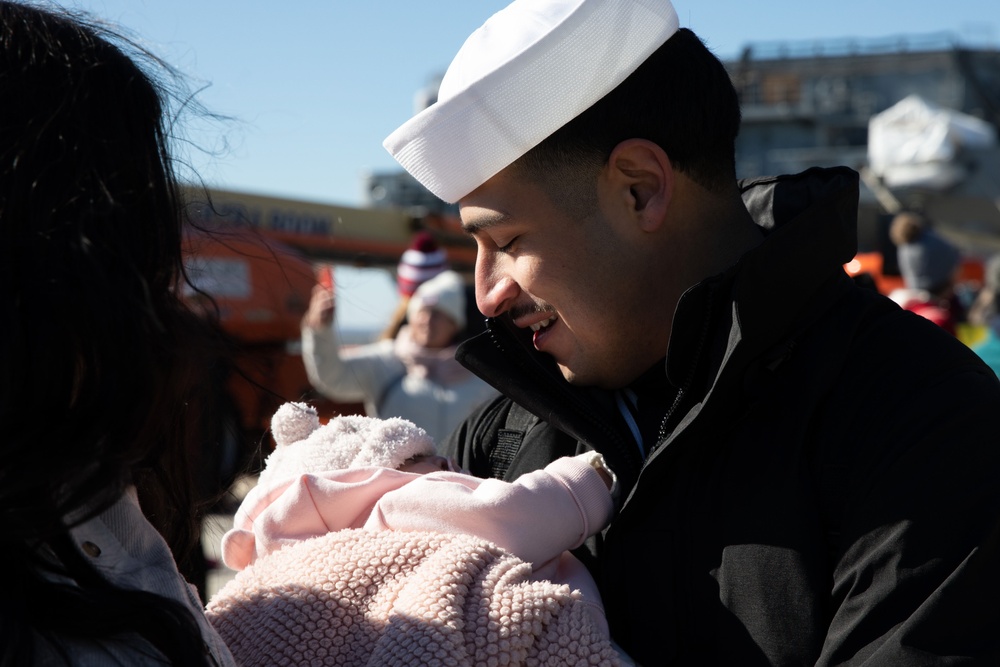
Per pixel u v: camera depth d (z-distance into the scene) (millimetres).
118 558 989
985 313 5996
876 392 1356
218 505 1708
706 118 1521
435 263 5500
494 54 1502
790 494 1354
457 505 1432
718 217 1557
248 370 1412
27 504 883
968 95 20969
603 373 1589
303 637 1279
